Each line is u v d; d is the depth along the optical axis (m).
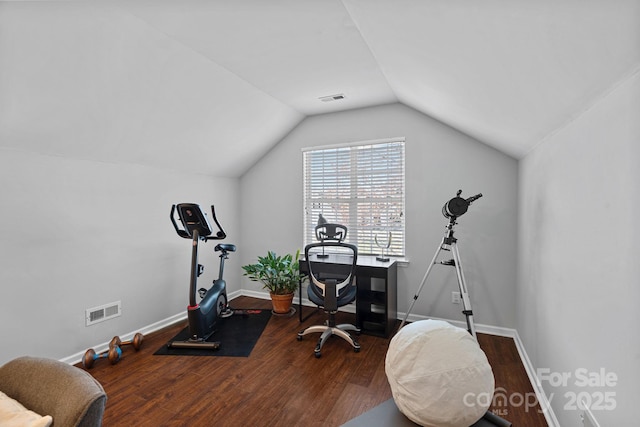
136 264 3.01
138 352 2.68
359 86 2.91
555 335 1.72
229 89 2.75
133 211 2.98
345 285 2.78
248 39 2.05
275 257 3.91
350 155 3.68
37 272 2.30
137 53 2.01
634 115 0.95
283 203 4.07
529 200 2.36
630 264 0.98
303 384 2.20
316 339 2.94
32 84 1.84
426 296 3.28
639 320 0.94
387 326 2.94
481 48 1.33
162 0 1.62
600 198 1.19
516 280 2.88
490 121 2.24
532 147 2.22
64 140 2.32
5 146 2.11
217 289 3.25
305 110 3.62
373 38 1.93
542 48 1.08
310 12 1.75
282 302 3.57
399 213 3.44
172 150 3.10
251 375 2.31
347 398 2.04
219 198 4.02
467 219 3.09
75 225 2.53
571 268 1.49
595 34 0.86
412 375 0.79
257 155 4.07
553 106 1.45
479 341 2.86
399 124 3.38
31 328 2.27
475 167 3.06
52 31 1.66
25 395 1.07
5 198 2.13
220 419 1.84
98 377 2.28
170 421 1.83
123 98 2.27
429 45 1.60
